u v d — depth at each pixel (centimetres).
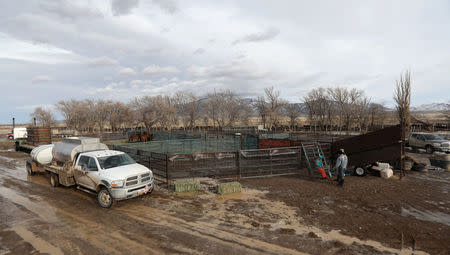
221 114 6631
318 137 2356
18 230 668
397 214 753
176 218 742
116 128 7694
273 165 1416
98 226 691
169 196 966
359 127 5025
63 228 679
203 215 764
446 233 621
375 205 836
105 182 837
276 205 847
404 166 1363
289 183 1140
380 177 1239
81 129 7619
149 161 1294
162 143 2264
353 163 1309
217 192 995
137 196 901
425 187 1048
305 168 1381
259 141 2227
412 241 583
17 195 1013
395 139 1174
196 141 2303
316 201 885
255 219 726
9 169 1612
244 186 1097
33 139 2292
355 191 1001
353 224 683
